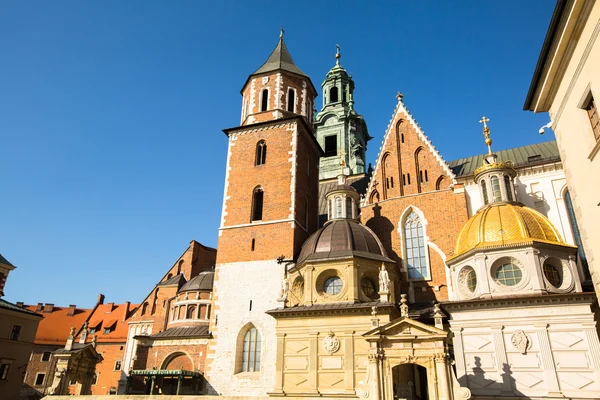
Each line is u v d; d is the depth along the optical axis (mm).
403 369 31016
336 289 34500
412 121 44906
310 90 52219
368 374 25797
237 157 46031
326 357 31594
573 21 16219
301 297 35719
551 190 37438
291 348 32750
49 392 36938
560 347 27438
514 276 30469
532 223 32094
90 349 41688
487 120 40000
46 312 82625
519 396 27250
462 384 28844
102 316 80312
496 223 32656
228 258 41062
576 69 17078
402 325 25938
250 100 49375
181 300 54094
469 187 40531
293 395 31375
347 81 73562
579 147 17625
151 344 42438
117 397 29234
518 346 28266
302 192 44219
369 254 35469
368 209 44094
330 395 30359
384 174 44750
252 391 34938
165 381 40156
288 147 44250
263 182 43531
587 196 17297
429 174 42250
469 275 32688
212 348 37781
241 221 42625
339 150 66812
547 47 17734
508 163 36875
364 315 31797
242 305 38500
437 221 40000
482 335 29469
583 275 33156
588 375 26312
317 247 36500
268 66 50688
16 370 47281
